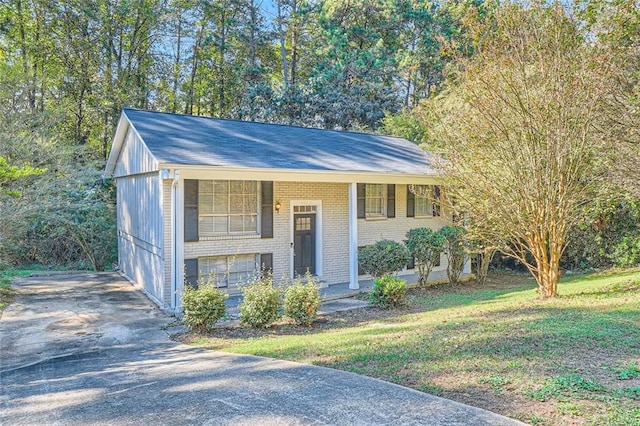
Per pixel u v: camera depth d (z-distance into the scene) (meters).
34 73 18.25
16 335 8.23
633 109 9.47
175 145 10.71
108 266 18.00
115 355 7.00
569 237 14.53
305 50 30.31
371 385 4.70
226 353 6.69
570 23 9.01
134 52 25.56
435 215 14.71
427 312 9.28
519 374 4.57
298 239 12.66
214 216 11.26
